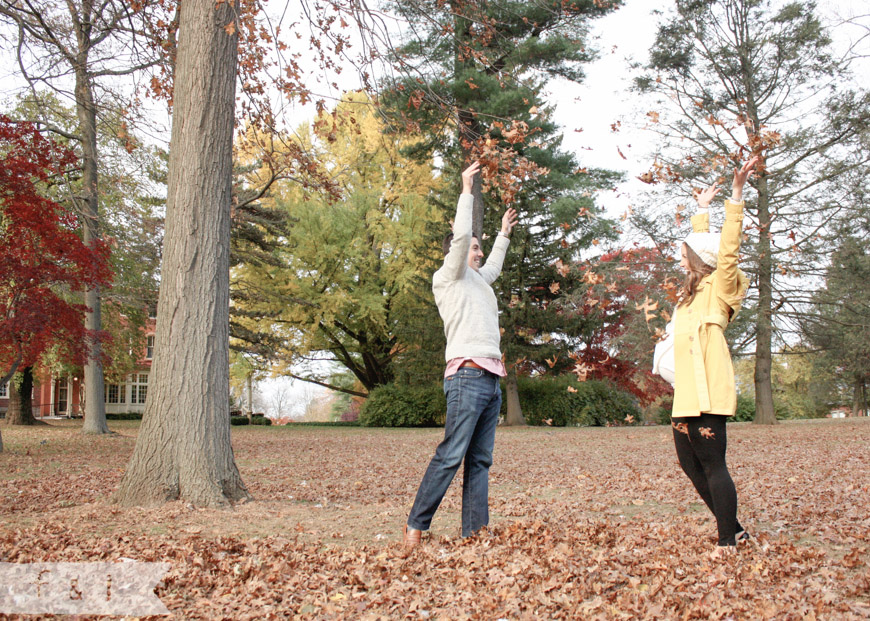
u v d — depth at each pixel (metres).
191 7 5.73
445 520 4.31
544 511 4.74
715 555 2.90
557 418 22.94
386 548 3.36
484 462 3.60
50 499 5.88
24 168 9.55
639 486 6.13
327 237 23.17
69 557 3.16
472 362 3.42
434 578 2.81
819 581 2.54
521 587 2.62
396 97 8.26
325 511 4.90
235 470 5.45
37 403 37.59
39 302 10.06
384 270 24.70
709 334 3.11
